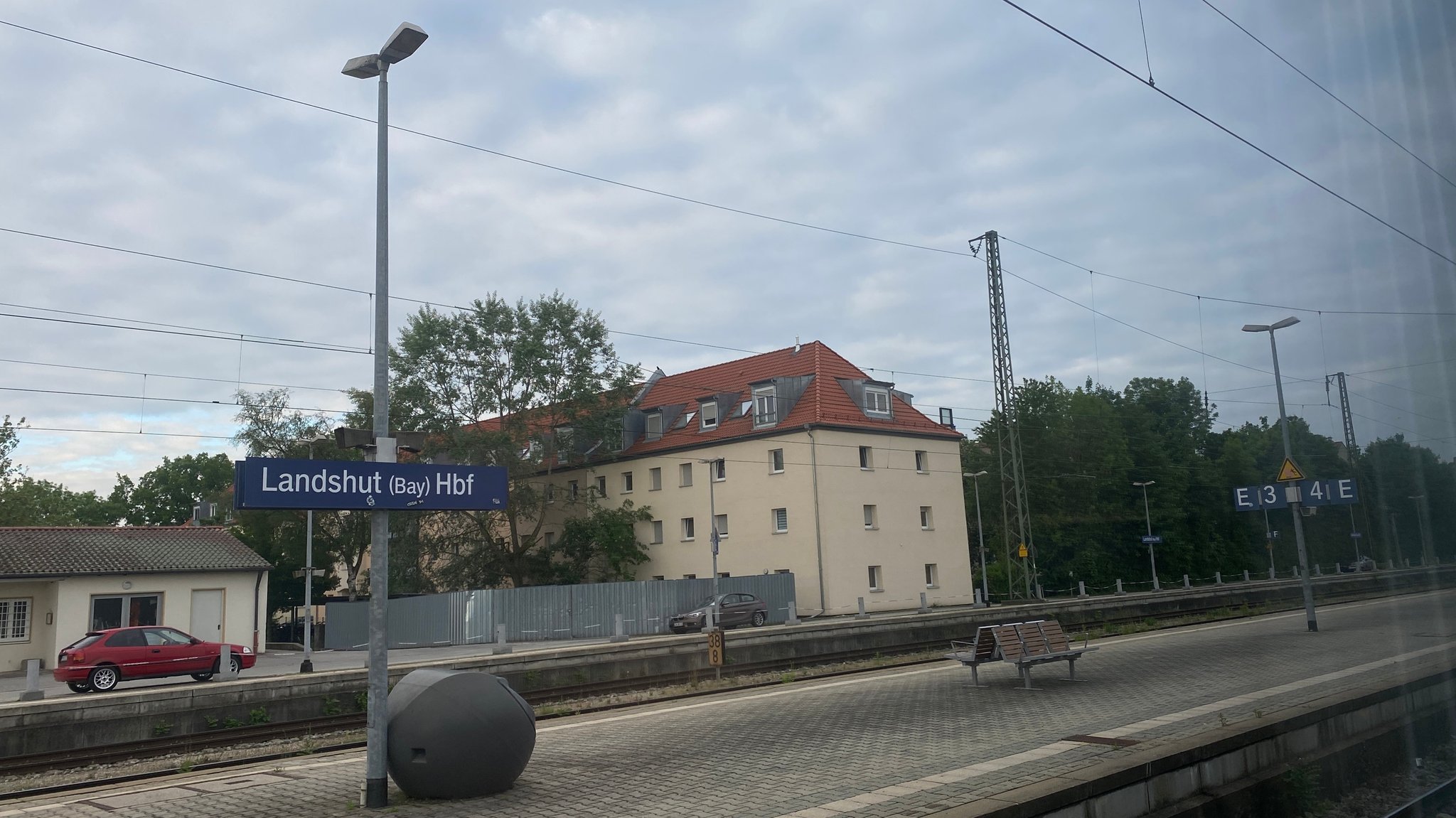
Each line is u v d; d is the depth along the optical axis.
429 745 8.78
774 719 13.09
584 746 11.70
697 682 19.58
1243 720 10.23
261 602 38.94
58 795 11.41
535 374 47.00
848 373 47.50
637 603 38.81
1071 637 26.78
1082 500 65.00
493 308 48.12
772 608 40.88
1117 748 9.22
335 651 40.50
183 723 15.59
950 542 47.34
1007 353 42.00
